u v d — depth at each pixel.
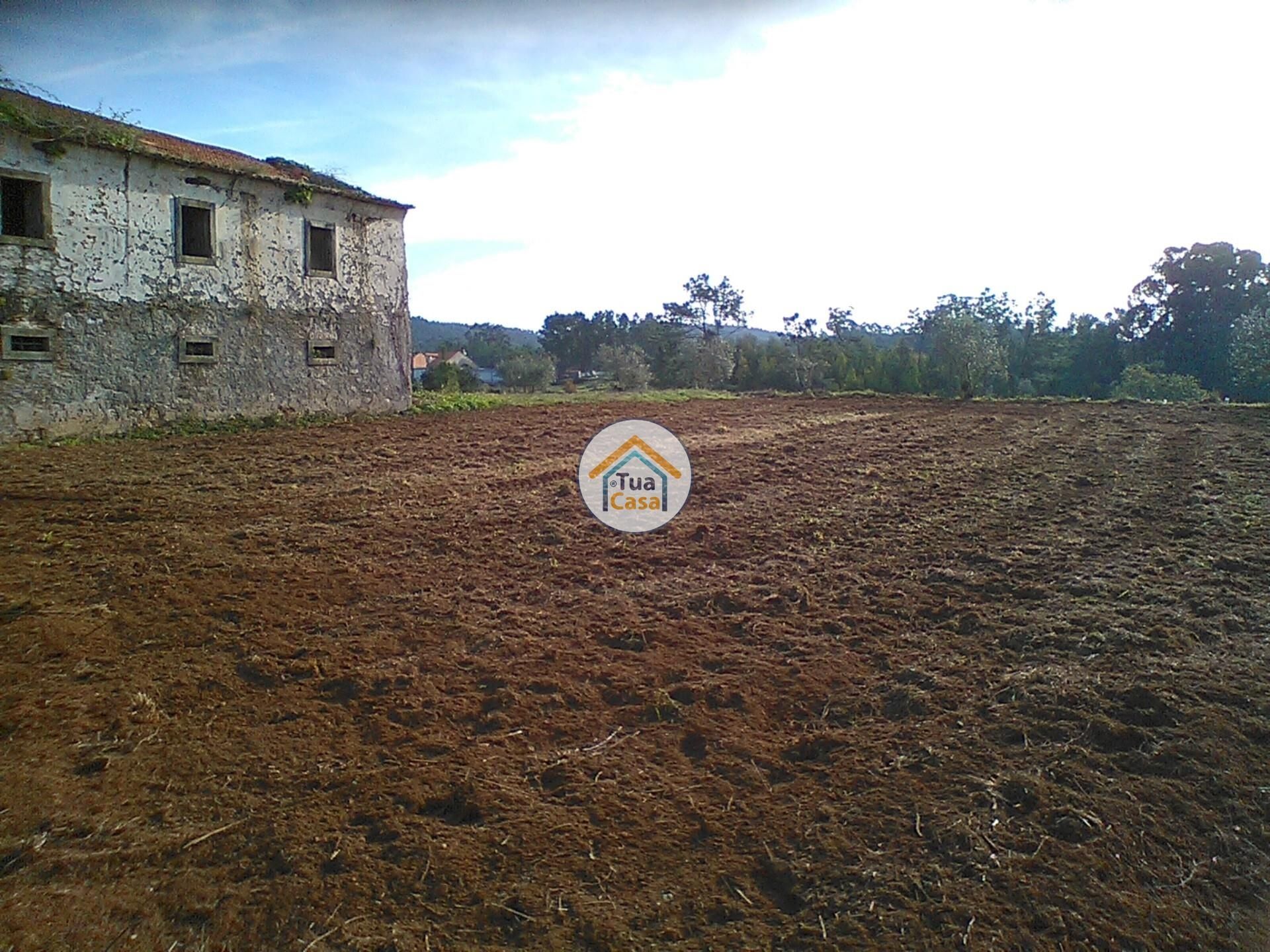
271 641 5.08
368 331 16.94
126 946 2.74
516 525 7.81
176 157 13.76
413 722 4.21
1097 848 3.11
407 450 11.97
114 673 4.62
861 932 2.77
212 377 14.55
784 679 4.64
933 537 7.31
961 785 3.55
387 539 7.29
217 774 3.72
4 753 3.84
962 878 3.00
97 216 13.08
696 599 5.88
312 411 15.99
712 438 13.16
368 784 3.66
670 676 4.71
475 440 12.97
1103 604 5.52
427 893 3.01
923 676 4.56
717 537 7.41
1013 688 4.34
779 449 12.17
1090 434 13.18
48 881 3.04
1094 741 3.85
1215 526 7.37
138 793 3.57
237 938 2.80
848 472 10.41
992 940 2.71
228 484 9.47
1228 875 2.96
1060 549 6.81
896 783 3.60
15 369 12.39
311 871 3.11
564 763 3.84
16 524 7.46
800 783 3.67
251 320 15.03
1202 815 3.27
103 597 5.69
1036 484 9.44
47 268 12.61
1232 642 4.83
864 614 5.54
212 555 6.69
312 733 4.08
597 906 2.94
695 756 3.92
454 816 3.46
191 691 4.45
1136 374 33.06
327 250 16.38
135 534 7.23
